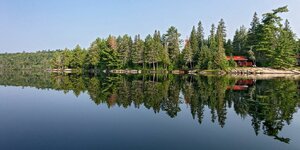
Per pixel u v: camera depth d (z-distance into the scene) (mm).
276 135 13719
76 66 127875
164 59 98000
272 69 84125
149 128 14891
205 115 18438
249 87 37625
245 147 11789
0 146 11555
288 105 22203
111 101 24719
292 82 46281
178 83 46250
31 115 18188
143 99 26062
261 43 90375
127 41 108500
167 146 11789
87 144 11930
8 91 33562
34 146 11602
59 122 16156
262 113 19062
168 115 18406
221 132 14195
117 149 11297
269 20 90875
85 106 21969
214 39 106625
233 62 88562
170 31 104375
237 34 112312
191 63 99188
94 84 44719
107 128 14812
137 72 100188
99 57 110938
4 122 16031
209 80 53812
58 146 11617
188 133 13906
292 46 88562
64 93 31172
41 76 77812
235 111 19812
